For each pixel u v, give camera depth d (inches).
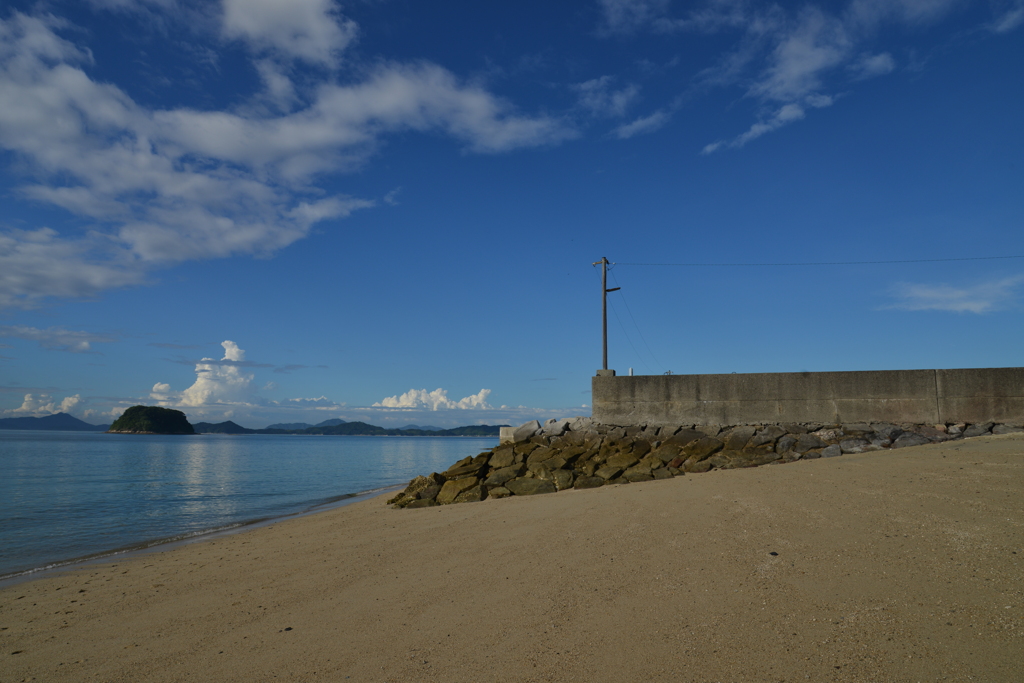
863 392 577.3
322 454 3051.2
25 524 677.9
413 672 169.8
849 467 358.3
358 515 577.9
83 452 2819.9
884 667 139.0
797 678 138.2
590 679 151.5
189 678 188.1
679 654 158.7
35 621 287.0
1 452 2696.9
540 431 695.7
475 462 653.9
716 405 616.4
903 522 228.5
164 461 2154.3
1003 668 132.8
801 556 213.2
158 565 417.1
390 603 242.7
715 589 199.3
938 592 172.2
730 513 281.3
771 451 557.6
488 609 216.5
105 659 217.3
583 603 207.5
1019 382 547.5
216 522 677.3
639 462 574.2
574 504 400.5
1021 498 234.8
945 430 545.3
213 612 267.7
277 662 192.2
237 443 5585.6
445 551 322.7
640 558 243.0
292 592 285.9
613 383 649.6
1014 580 171.0
